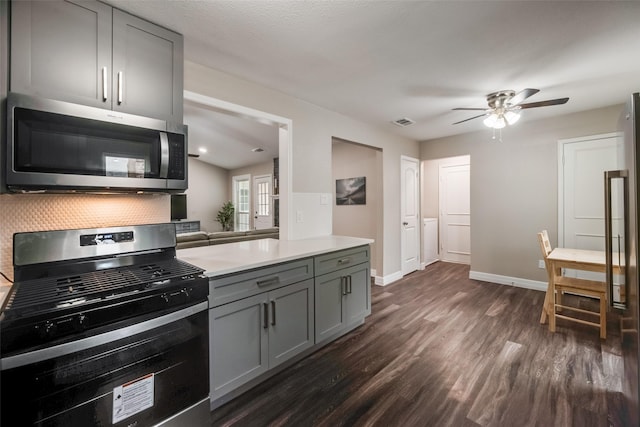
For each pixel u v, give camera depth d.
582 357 2.19
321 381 1.95
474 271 4.47
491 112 2.93
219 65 2.23
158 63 1.68
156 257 1.73
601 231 3.41
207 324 1.48
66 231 1.41
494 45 1.99
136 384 1.21
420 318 2.99
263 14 1.63
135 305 1.20
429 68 2.33
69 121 1.29
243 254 2.09
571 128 3.58
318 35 1.85
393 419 1.60
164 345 1.29
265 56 2.11
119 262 1.58
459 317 3.01
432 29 1.80
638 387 1.29
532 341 2.47
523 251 3.99
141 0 1.49
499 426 1.54
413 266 5.01
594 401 1.71
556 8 1.60
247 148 6.41
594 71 2.39
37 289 1.18
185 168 1.67
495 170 4.20
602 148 3.38
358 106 3.20
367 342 2.48
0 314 0.95
